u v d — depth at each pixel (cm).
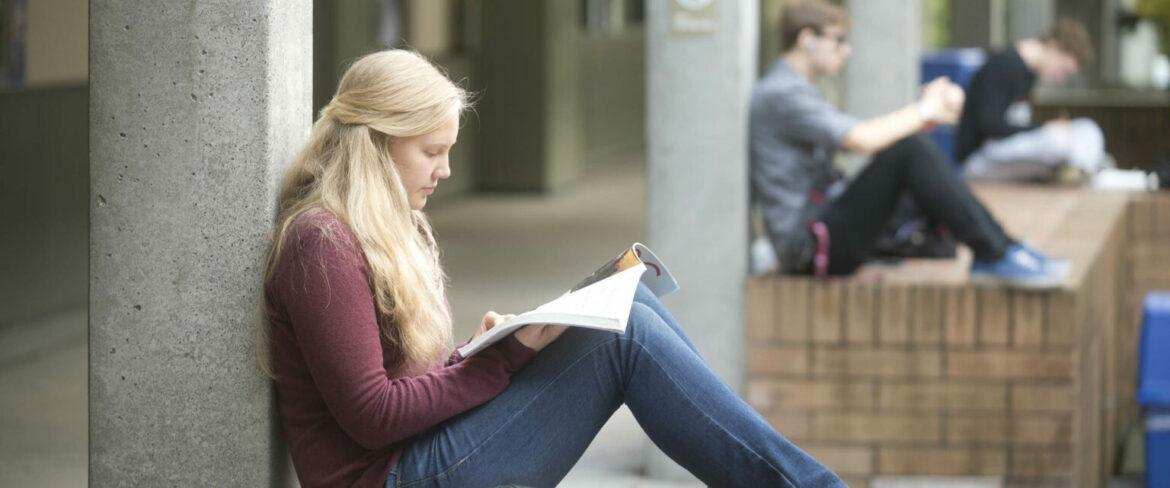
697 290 1211
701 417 644
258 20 633
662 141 1185
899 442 1226
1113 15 3328
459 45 2955
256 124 637
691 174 1187
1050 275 1198
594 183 3238
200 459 655
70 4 1730
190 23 635
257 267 641
